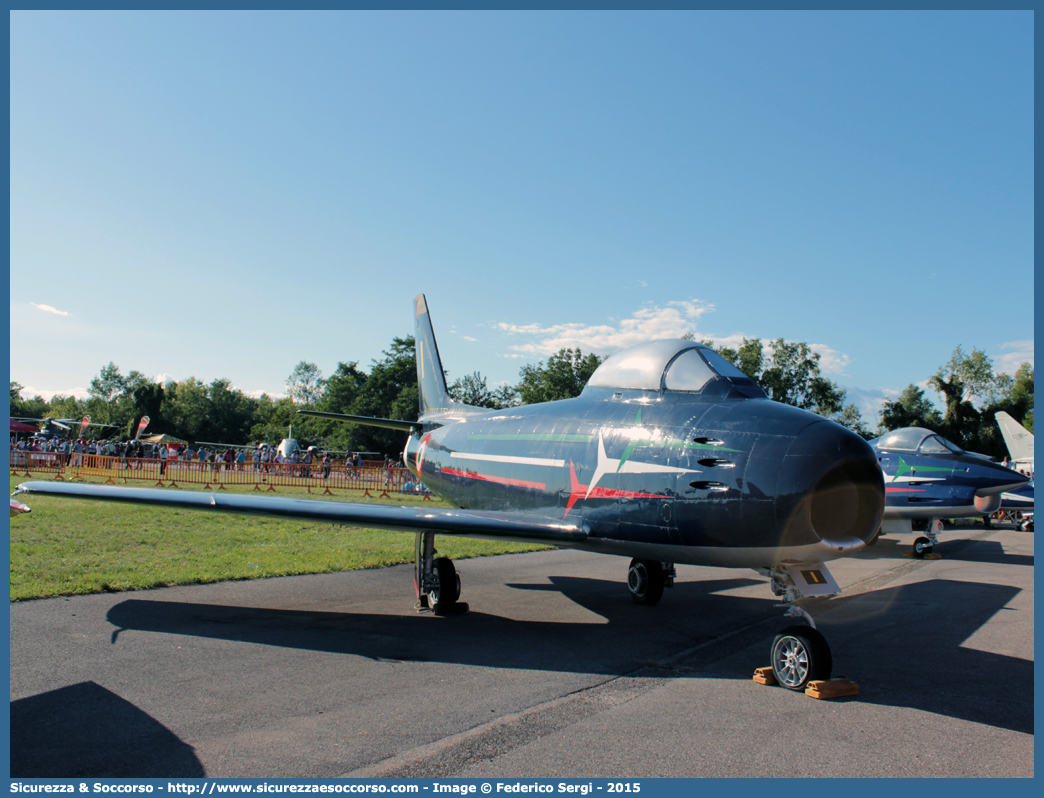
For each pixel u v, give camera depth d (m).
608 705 4.17
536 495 6.92
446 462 9.62
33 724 3.58
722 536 4.93
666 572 7.60
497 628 6.23
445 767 3.20
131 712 3.79
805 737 3.69
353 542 11.73
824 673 4.43
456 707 4.06
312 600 7.13
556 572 9.66
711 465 5.05
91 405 98.94
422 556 6.90
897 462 13.38
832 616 7.22
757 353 49.78
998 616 7.25
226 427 100.38
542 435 7.15
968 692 4.55
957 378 60.34
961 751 3.52
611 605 7.50
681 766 3.28
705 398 5.66
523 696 4.30
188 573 7.97
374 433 67.75
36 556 8.63
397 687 4.41
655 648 5.67
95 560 8.55
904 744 3.61
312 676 4.59
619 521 5.73
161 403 94.12
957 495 12.48
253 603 6.85
